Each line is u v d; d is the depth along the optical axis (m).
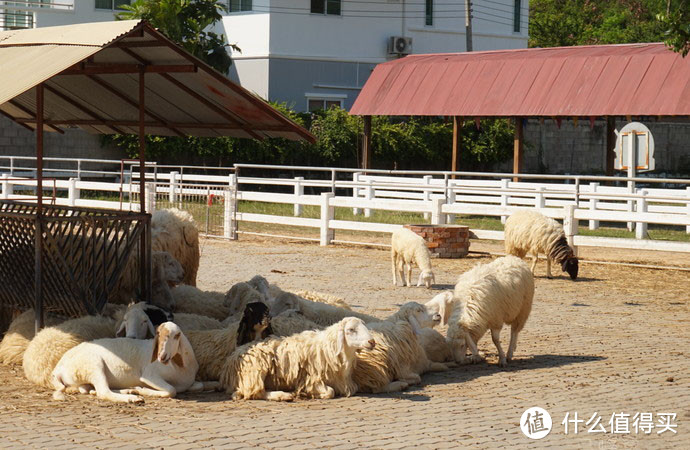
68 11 35.09
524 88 27.48
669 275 15.82
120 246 9.25
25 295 9.27
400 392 7.67
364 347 7.18
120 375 7.35
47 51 8.30
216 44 32.94
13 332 8.78
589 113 25.61
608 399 7.44
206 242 19.52
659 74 24.97
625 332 10.66
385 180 28.69
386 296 12.83
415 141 37.00
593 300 13.09
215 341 7.81
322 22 37.34
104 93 10.15
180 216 11.24
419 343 8.44
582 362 8.95
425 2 40.41
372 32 38.88
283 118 9.20
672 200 16.83
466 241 17.73
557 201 24.70
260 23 36.28
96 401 7.13
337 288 13.45
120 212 9.77
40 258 8.56
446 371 8.54
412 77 30.53
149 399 7.23
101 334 8.05
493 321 8.70
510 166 40.59
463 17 41.78
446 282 14.40
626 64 25.91
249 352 7.43
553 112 26.34
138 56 8.73
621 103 25.11
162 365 7.35
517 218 15.25
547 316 11.70
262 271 15.02
